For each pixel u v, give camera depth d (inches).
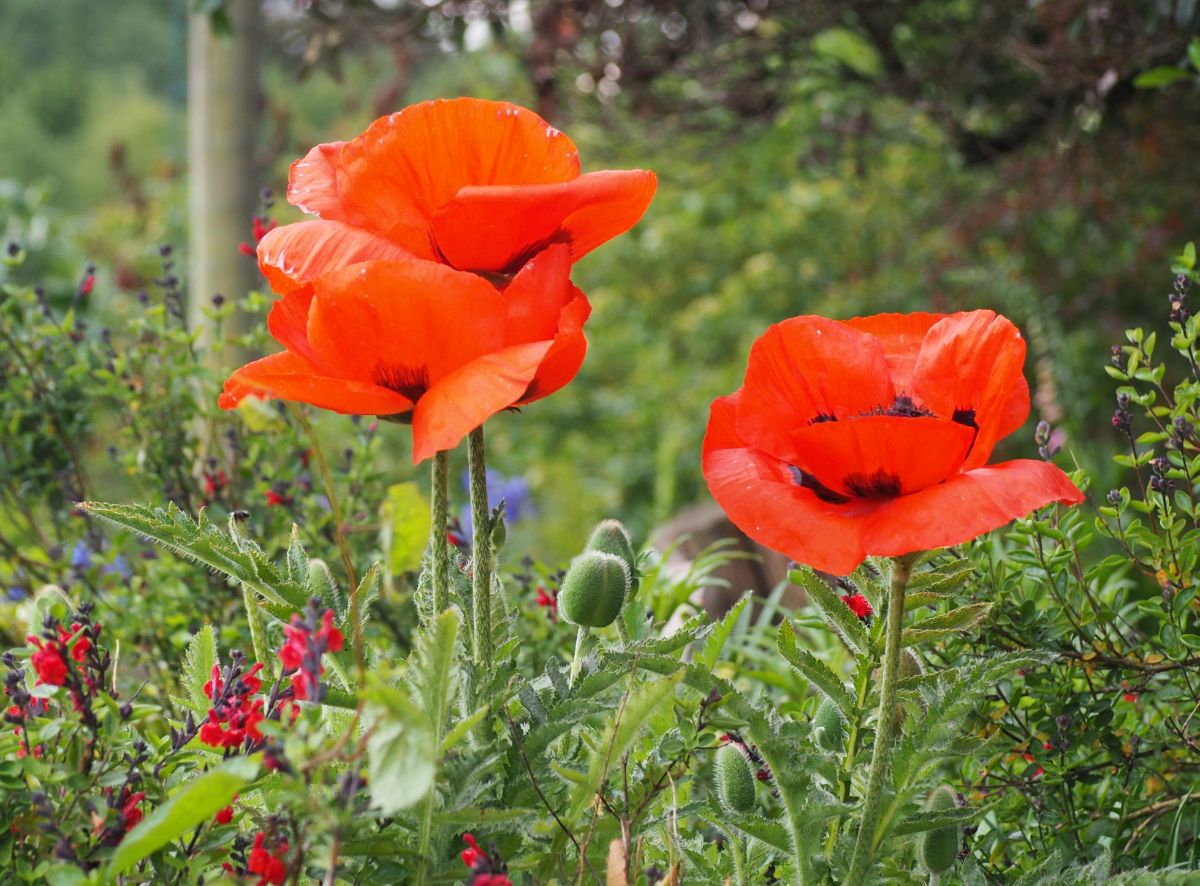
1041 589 85.7
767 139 342.3
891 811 50.3
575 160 50.1
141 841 43.4
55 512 121.5
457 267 49.9
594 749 54.7
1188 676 76.6
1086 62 193.5
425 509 48.5
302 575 56.3
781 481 48.7
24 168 1159.6
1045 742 75.0
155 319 117.3
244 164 168.4
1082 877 54.4
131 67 1451.8
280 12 299.0
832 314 308.7
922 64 222.5
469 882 46.8
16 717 53.4
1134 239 236.8
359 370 47.8
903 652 58.5
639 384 358.6
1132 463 77.5
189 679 59.5
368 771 48.2
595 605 56.7
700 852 59.9
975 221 245.0
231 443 114.7
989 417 47.4
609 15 218.1
